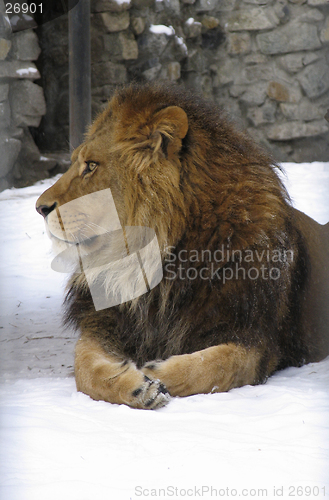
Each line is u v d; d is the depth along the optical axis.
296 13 23.20
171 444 3.97
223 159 5.92
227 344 5.64
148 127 5.74
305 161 24.16
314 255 7.59
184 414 4.73
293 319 6.74
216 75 24.00
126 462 3.66
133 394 5.07
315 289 7.43
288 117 23.78
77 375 5.65
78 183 5.93
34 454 3.79
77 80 16.66
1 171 21.16
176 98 6.14
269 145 24.05
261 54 23.62
